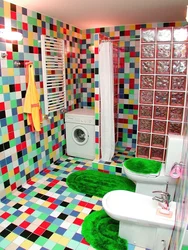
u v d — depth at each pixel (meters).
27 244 1.87
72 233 1.99
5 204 2.39
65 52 3.39
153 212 1.76
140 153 2.91
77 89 3.92
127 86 3.66
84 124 3.41
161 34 2.44
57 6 2.45
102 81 2.93
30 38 2.61
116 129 3.85
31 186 2.76
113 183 2.83
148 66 2.58
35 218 2.18
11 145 2.52
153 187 2.38
